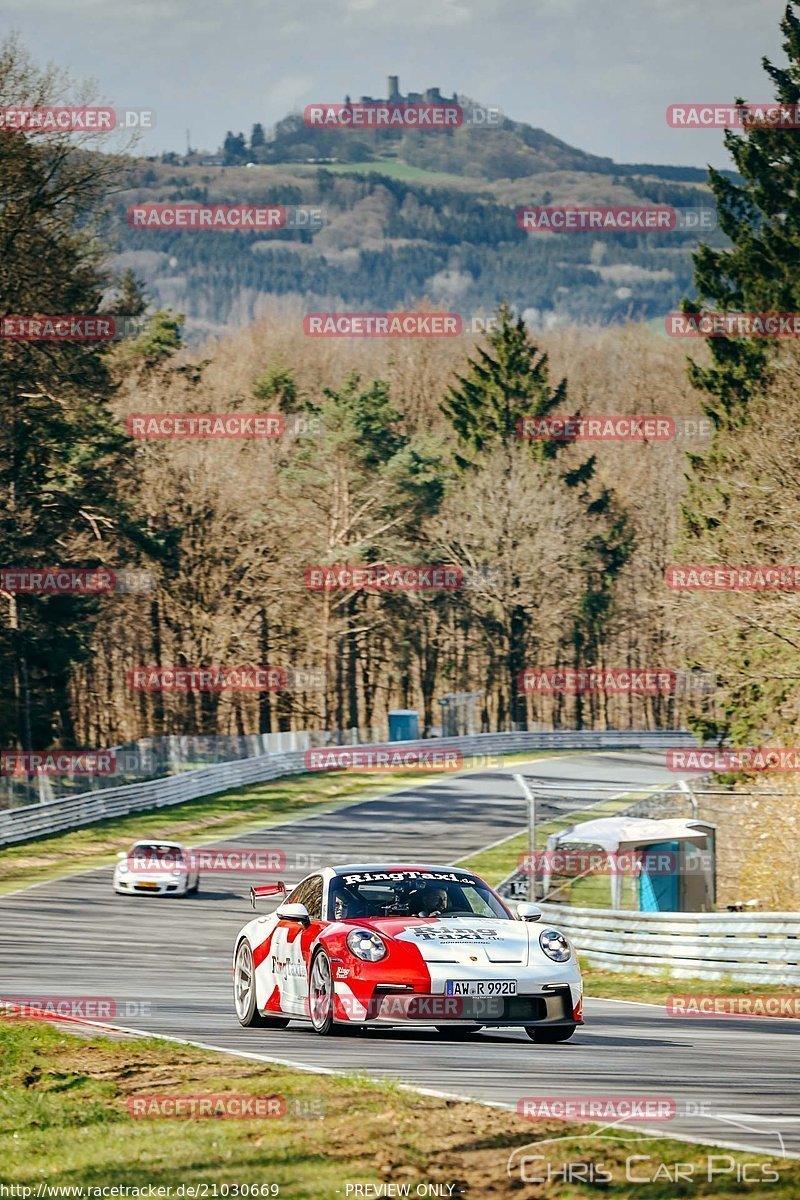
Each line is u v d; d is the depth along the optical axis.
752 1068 27.78
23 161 123.50
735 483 97.12
